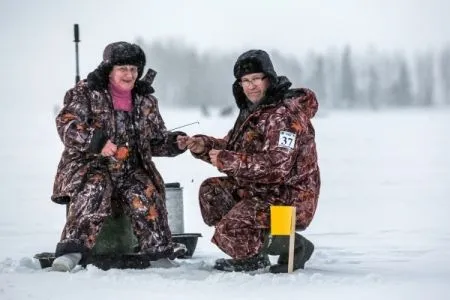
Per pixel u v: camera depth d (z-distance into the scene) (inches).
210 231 430.9
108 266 303.6
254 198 299.9
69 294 260.4
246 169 294.2
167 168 841.5
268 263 306.3
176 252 309.0
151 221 304.7
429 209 546.6
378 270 314.2
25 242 416.8
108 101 308.0
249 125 302.8
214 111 4825.3
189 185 658.8
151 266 306.3
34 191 698.8
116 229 310.2
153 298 255.6
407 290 269.6
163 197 312.2
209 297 257.1
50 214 542.3
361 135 1673.2
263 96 303.7
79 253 297.3
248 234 296.5
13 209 569.9
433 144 1336.1
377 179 766.5
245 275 283.6
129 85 308.2
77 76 362.9
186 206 524.7
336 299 255.6
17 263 318.7
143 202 305.0
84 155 305.3
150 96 315.6
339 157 1050.7
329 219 497.7
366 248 382.9
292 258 293.3
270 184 299.9
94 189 300.5
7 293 261.0
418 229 453.7
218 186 311.6
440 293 265.9
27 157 1149.1
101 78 307.7
